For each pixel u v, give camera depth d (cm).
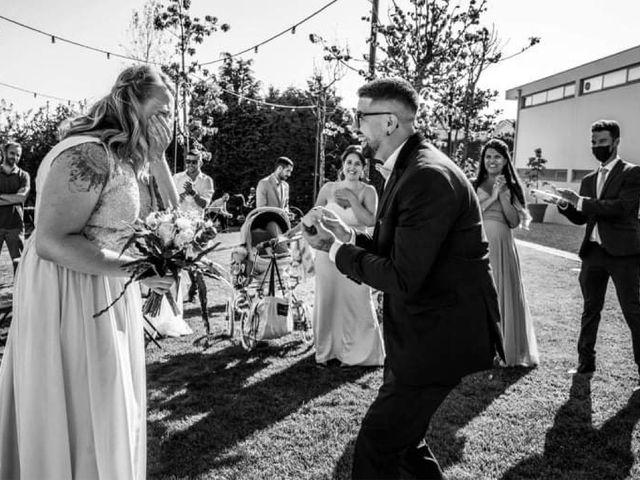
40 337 212
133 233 217
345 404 402
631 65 2062
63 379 214
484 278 218
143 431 247
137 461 241
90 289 219
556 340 561
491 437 346
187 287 730
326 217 246
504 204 471
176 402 405
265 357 510
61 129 227
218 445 338
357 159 500
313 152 2242
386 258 215
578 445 334
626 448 329
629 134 2053
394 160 233
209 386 438
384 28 848
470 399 406
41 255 204
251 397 414
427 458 253
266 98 2350
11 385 224
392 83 230
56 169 203
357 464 229
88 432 218
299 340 561
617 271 431
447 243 212
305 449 333
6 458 223
